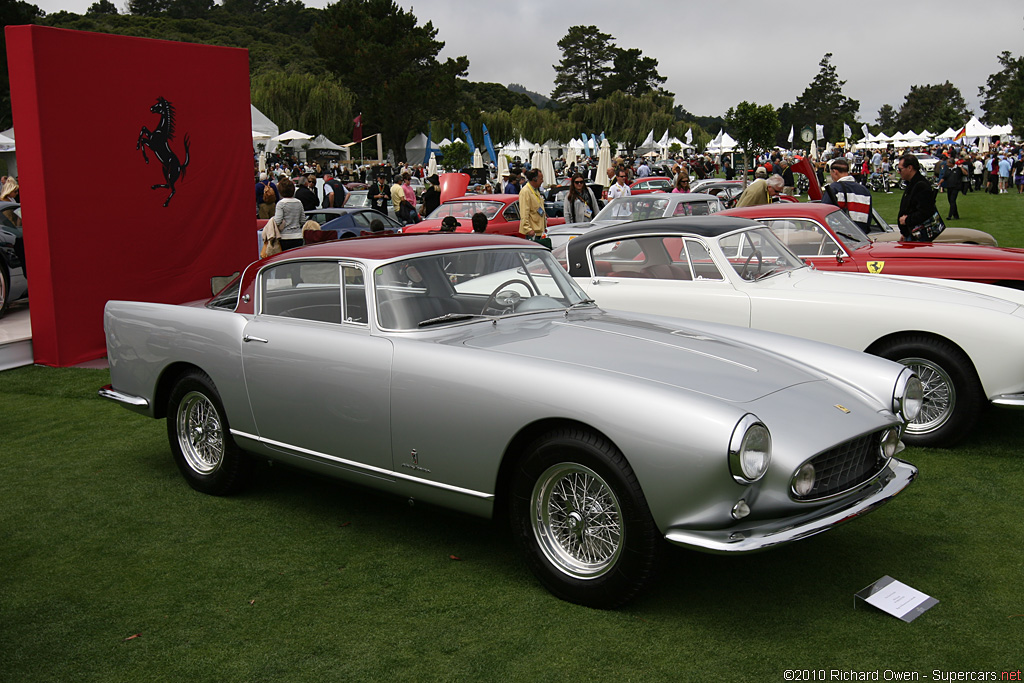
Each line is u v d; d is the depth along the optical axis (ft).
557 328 13.28
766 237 20.92
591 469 10.50
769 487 10.03
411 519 14.38
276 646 10.27
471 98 431.02
